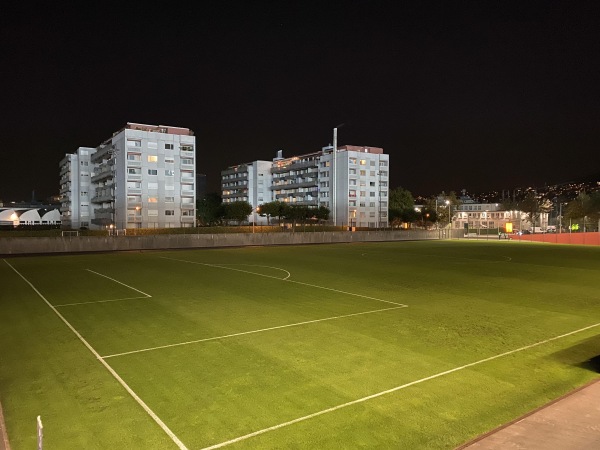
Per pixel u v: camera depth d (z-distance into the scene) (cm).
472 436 645
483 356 1023
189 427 675
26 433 659
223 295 1827
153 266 2970
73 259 3531
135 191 7638
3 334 1216
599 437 624
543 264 3192
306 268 2866
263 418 704
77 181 9831
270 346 1098
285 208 8875
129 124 7931
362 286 2092
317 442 629
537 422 675
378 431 661
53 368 941
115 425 683
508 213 12112
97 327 1288
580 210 9550
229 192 13812
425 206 10881
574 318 1435
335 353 1043
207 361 984
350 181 10006
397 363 971
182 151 8069
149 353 1042
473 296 1838
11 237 4050
